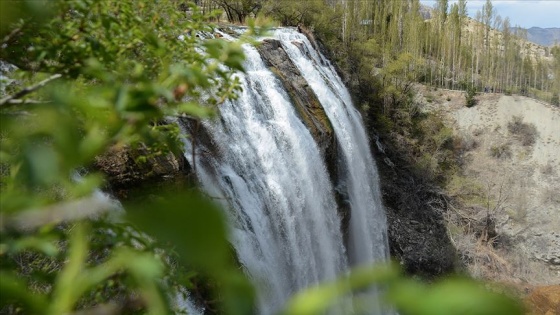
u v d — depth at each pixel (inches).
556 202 1644.9
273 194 632.4
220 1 1186.0
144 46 133.0
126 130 51.3
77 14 125.4
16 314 53.2
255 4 1364.4
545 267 1389.0
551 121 1969.7
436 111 2033.7
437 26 2642.7
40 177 34.8
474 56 2871.6
